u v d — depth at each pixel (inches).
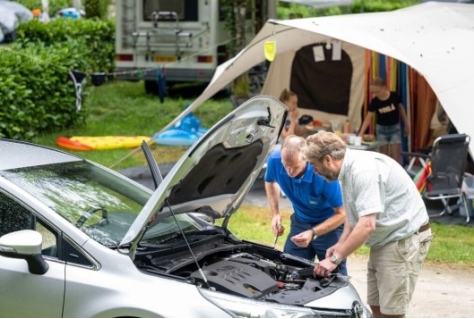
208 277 200.8
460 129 414.6
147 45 786.8
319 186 259.1
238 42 764.6
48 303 191.3
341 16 495.8
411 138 537.6
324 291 209.0
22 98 573.3
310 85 604.1
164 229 223.9
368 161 224.7
